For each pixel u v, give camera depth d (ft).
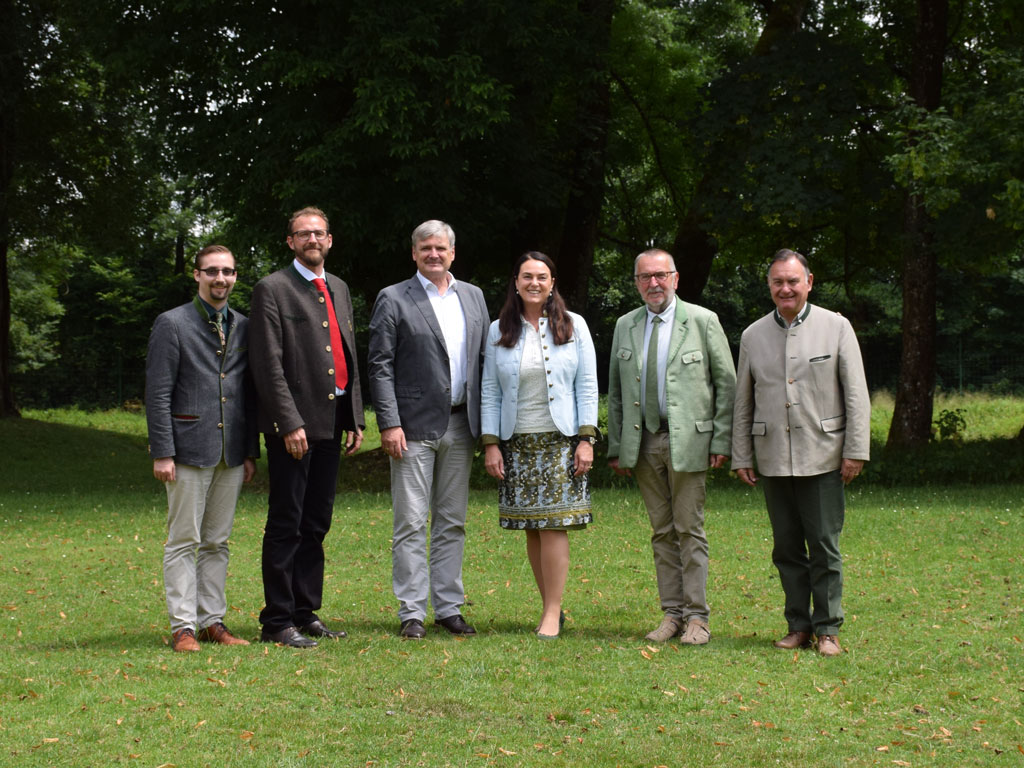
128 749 12.67
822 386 18.26
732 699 15.08
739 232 58.80
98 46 48.21
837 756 12.74
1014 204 41.06
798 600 18.61
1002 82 42.57
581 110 53.57
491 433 19.13
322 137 44.55
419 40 42.29
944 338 118.73
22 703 14.51
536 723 13.88
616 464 19.25
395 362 19.02
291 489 18.31
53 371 111.86
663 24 68.03
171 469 17.62
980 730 13.82
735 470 18.93
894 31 55.98
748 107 47.88
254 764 12.25
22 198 70.44
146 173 72.28
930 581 24.98
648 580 25.81
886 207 56.34
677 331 18.94
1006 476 46.37
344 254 47.50
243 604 23.02
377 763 12.33
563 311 19.27
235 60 45.27
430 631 19.44
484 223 48.01
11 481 54.13
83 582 26.25
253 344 18.20
